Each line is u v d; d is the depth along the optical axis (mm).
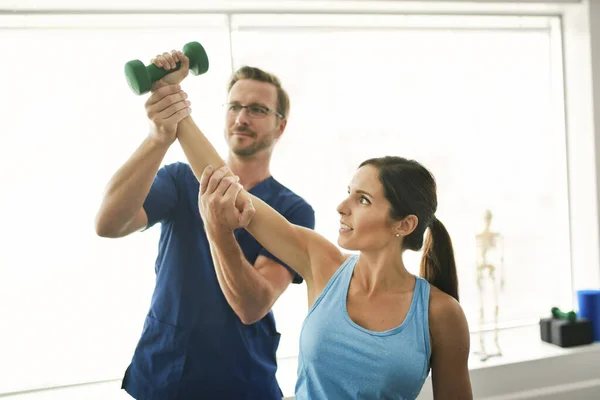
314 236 1084
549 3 2016
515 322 2244
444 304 958
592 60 2105
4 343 1717
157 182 1262
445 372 967
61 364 1761
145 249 1807
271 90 1294
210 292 1252
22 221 1714
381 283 972
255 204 1092
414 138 2061
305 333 961
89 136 1747
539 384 1975
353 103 1985
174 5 1721
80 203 1749
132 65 959
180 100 1032
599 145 2129
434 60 2061
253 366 1276
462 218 2139
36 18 1689
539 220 2242
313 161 1963
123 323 1802
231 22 1846
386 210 953
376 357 898
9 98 1687
